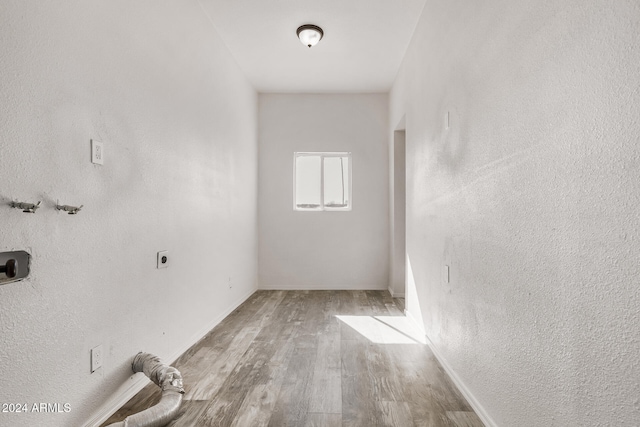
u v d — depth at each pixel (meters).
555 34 1.18
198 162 2.93
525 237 1.36
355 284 5.08
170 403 1.66
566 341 1.12
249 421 1.72
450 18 2.23
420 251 3.08
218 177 3.40
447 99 2.29
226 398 1.94
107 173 1.79
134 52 2.03
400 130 4.58
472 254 1.88
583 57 1.05
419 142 3.11
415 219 3.29
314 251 5.10
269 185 5.12
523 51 1.37
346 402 1.90
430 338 2.73
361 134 5.11
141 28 2.10
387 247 5.07
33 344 1.36
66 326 1.52
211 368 2.34
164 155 2.36
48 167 1.43
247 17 3.16
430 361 2.47
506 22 1.51
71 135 1.55
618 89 0.92
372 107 5.11
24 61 1.32
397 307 4.02
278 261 5.11
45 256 1.41
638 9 0.86
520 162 1.40
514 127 1.44
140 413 1.55
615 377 0.94
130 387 1.97
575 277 1.08
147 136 2.16
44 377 1.40
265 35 3.48
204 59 3.06
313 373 2.26
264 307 4.02
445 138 2.34
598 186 0.99
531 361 1.32
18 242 1.30
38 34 1.38
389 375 2.24
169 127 2.43
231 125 3.83
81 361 1.60
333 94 5.13
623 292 0.91
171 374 1.83
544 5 1.24
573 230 1.09
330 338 2.95
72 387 1.55
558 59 1.16
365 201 5.09
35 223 1.37
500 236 1.56
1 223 1.23
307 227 5.11
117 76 1.87
